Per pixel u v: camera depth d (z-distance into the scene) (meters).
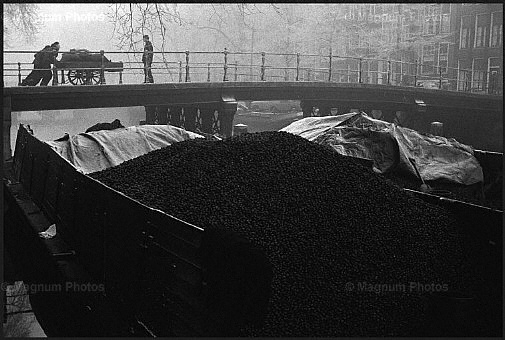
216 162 6.34
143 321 4.73
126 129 10.19
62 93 15.09
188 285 4.01
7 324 6.11
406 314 4.48
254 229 4.85
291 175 5.84
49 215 8.45
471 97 23.62
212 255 3.72
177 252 4.20
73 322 5.86
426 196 6.24
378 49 35.16
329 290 4.42
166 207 5.58
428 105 22.81
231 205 5.32
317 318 4.18
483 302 4.87
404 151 8.56
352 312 4.33
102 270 5.81
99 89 15.64
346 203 5.41
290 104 35.31
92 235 6.14
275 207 5.23
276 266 4.45
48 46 18.00
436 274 4.92
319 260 4.64
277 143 6.63
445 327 4.46
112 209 5.51
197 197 5.62
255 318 3.59
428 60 34.72
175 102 17.03
